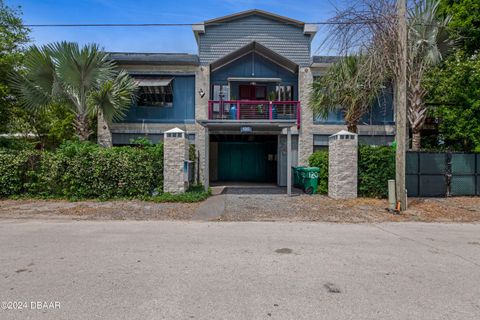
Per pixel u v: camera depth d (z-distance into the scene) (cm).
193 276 443
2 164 1136
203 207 1012
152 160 1150
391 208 955
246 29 1797
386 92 1293
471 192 1274
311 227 770
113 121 1627
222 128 1412
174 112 1700
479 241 649
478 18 1359
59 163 1127
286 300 371
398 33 933
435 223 830
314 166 1431
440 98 1411
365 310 348
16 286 405
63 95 1388
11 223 794
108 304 357
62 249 566
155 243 612
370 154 1204
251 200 1162
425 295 388
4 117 1503
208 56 1783
